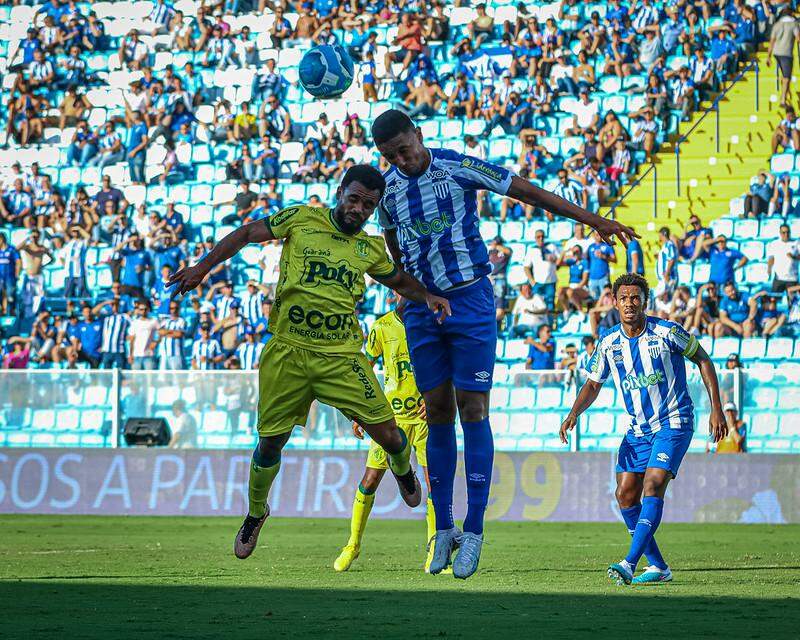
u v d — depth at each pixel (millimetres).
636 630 13102
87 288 60812
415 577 21297
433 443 17047
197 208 63000
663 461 20562
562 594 17750
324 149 64062
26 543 30938
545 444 41688
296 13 71875
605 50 64562
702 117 61719
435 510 17062
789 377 40188
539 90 63875
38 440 44094
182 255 59094
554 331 53750
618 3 65625
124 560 25281
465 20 69250
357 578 20953
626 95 63406
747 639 12266
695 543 31547
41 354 56031
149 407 43625
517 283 56469
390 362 25344
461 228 16297
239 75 69750
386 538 33250
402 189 16438
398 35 67188
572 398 41500
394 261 17828
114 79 71312
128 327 55844
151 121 67062
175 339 54375
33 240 61281
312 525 39219
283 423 18062
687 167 60594
